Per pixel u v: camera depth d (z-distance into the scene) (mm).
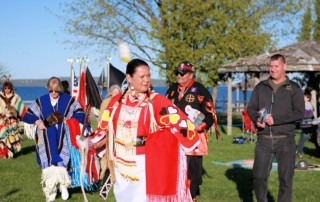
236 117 32656
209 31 22828
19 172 10727
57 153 7859
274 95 6371
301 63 18719
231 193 8453
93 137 5395
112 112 5270
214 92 25344
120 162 5195
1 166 11617
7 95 12945
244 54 23781
